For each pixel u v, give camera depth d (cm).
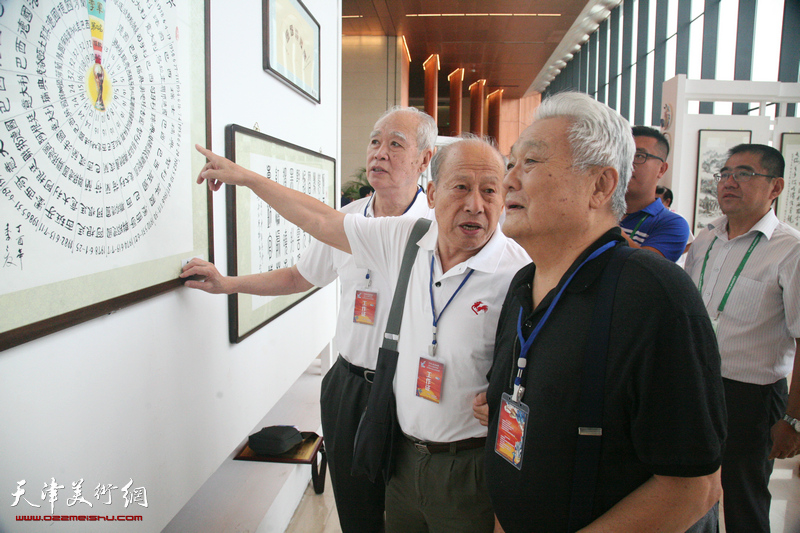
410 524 129
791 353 161
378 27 1080
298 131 207
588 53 1223
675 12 793
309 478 229
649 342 64
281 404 263
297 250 206
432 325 116
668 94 319
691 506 65
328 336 265
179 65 112
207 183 129
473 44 1214
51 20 72
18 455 73
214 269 126
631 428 67
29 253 71
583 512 70
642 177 170
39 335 73
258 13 162
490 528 115
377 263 133
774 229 161
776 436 157
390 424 120
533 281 91
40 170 72
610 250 74
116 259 91
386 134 157
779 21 575
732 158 167
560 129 73
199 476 130
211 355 135
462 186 107
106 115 86
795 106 556
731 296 164
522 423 76
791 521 203
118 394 96
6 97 65
